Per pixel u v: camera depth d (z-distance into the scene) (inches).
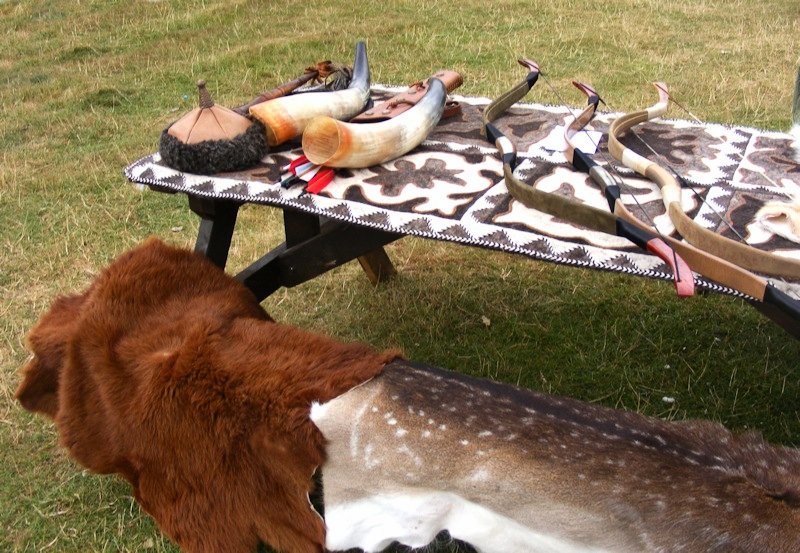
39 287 124.2
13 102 189.0
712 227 74.1
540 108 102.4
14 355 110.3
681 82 178.1
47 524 87.7
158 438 72.0
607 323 112.0
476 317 114.7
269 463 69.1
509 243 73.2
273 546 72.0
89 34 233.8
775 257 65.2
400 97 93.8
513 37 211.9
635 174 83.7
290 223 90.0
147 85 194.2
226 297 81.9
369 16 234.7
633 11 228.8
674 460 61.8
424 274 124.0
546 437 64.0
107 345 76.1
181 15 243.6
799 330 66.4
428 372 70.5
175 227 137.5
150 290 80.4
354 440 66.9
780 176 83.4
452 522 65.7
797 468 62.2
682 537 58.9
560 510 61.7
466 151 90.5
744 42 201.3
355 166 85.4
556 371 104.3
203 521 72.3
